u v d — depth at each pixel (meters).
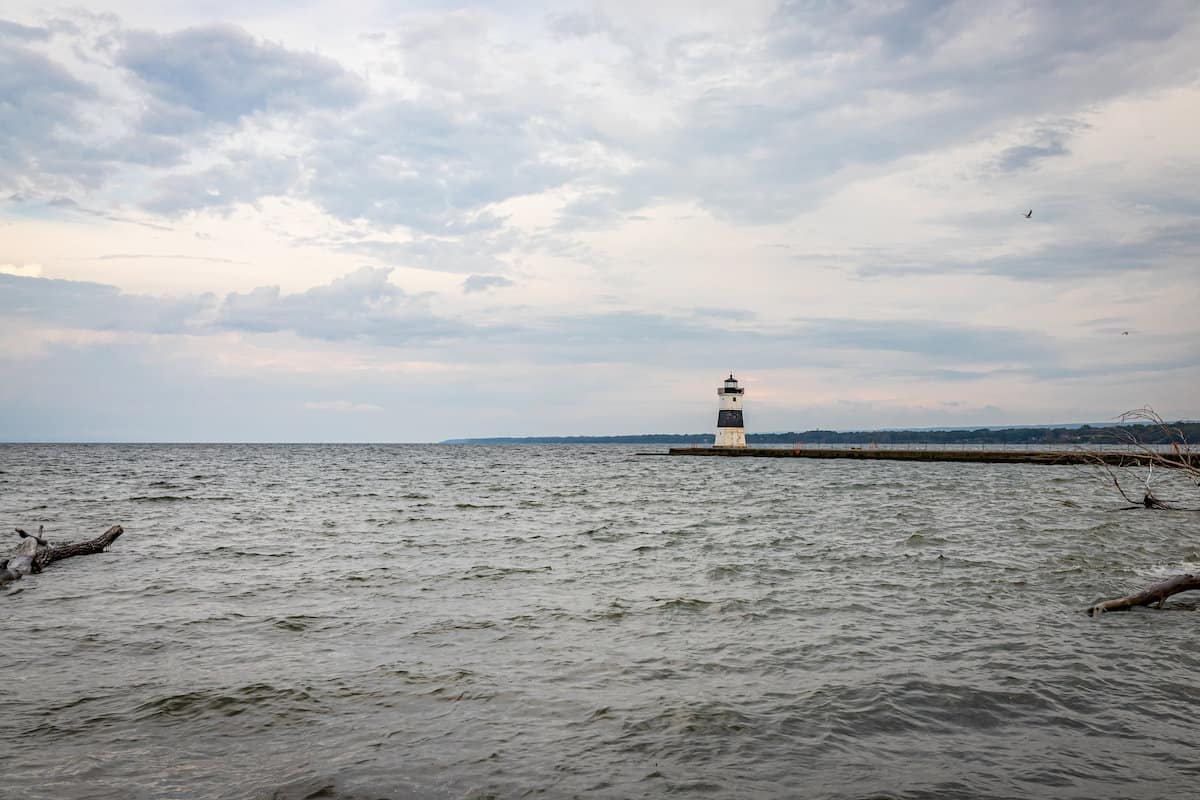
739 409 118.81
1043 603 15.85
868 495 47.41
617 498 45.94
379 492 50.94
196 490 51.28
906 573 19.30
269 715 9.62
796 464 99.94
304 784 7.70
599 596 16.67
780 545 24.55
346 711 9.77
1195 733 9.03
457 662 11.84
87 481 60.19
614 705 9.93
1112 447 39.09
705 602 15.95
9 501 40.69
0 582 17.95
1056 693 10.35
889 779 7.80
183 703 10.03
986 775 7.90
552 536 27.20
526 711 9.73
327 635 13.45
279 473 78.31
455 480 66.94
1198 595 16.59
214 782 7.76
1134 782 7.75
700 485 59.03
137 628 13.95
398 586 17.81
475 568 20.22
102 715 9.63
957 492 49.62
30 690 10.55
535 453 183.75
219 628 13.95
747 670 11.41
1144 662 11.70
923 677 10.99
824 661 11.84
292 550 23.50
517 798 7.40
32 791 7.51
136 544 24.62
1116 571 19.41
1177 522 30.83
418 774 7.94
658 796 7.43
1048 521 31.38
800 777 7.85
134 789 7.59
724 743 8.70
